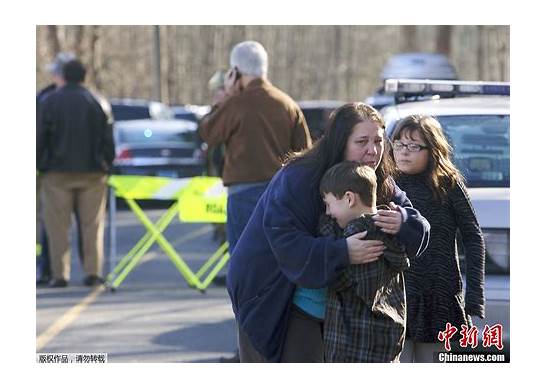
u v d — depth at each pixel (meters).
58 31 62.28
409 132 10.36
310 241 8.87
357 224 8.85
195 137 40.78
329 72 97.88
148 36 79.75
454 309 10.45
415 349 10.69
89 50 65.56
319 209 9.06
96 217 20.94
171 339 15.98
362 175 8.88
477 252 10.48
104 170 20.86
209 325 17.09
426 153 10.38
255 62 14.99
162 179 21.25
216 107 15.55
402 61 34.75
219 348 15.33
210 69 88.50
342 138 9.02
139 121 41.88
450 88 13.12
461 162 13.45
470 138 13.64
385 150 9.33
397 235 8.89
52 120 20.45
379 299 8.99
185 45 88.50
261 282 9.22
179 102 87.00
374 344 8.98
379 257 8.93
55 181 20.64
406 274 10.35
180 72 88.00
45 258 21.41
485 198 12.43
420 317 10.38
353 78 97.81
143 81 79.44
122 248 27.83
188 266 24.48
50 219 20.75
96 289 20.80
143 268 23.98
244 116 14.83
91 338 15.99
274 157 14.84
